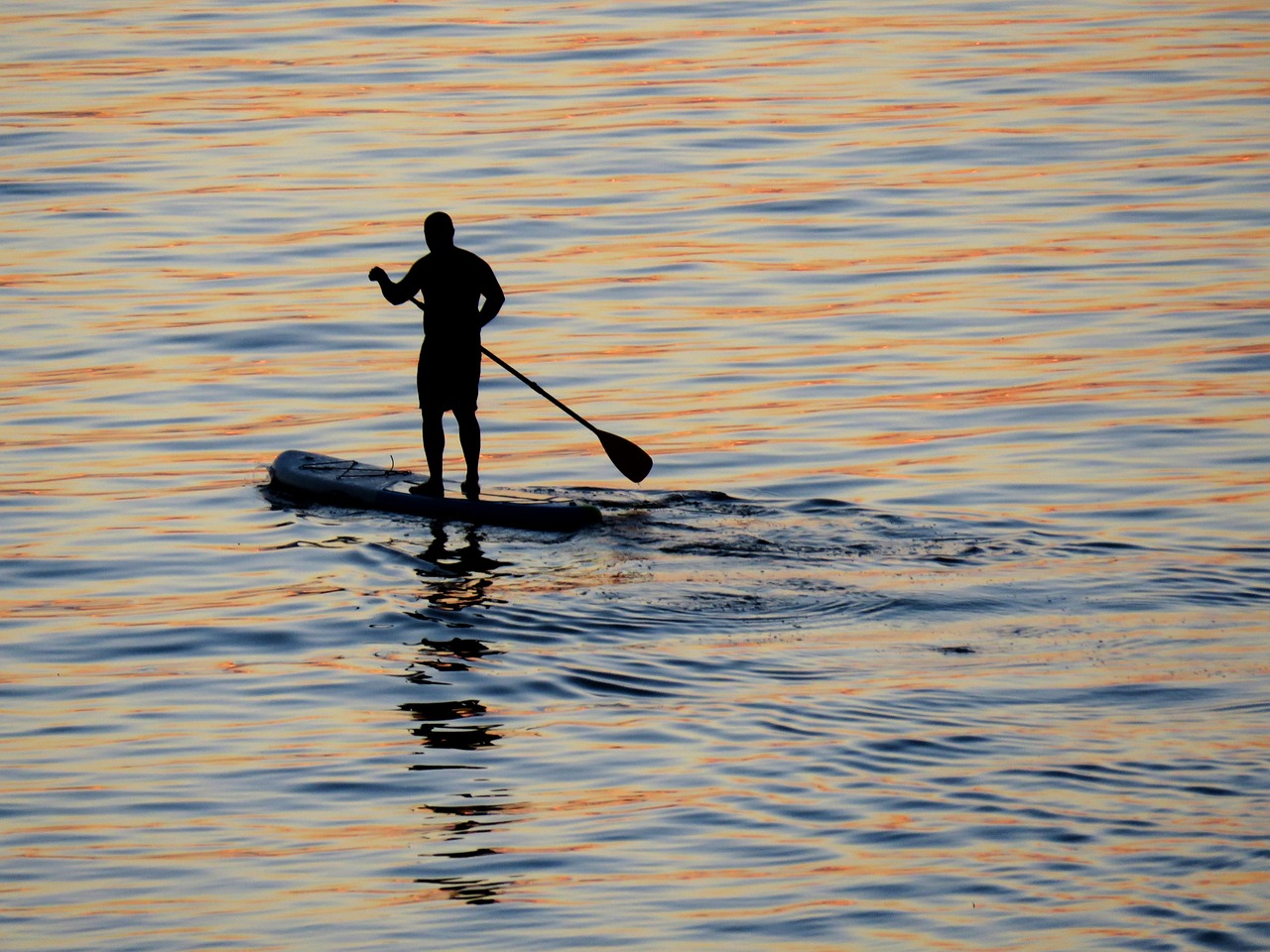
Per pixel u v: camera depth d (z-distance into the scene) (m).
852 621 35.31
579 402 52.28
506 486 45.12
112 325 59.72
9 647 35.00
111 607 37.06
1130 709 30.81
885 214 71.19
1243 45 98.69
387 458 47.97
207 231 70.69
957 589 37.00
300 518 42.88
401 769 29.42
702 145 81.88
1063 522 41.47
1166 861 25.42
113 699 32.50
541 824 27.39
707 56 99.94
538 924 24.48
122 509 43.62
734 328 58.59
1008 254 65.50
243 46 104.06
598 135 83.69
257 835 27.34
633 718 31.02
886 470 45.66
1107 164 76.94
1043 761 28.78
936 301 60.56
